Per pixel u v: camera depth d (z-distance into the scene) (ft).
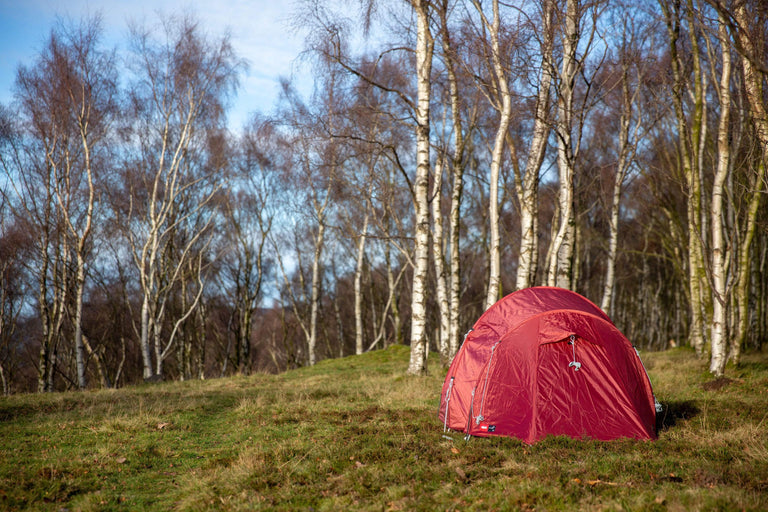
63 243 78.43
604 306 67.62
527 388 25.73
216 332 125.29
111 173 81.56
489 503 16.19
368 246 116.06
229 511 16.40
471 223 108.17
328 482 19.16
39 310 96.32
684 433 25.03
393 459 21.56
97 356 84.17
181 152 82.17
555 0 40.55
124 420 30.66
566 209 45.44
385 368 66.03
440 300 57.21
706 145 62.85
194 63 76.38
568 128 44.42
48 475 20.24
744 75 35.58
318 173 70.23
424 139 48.65
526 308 28.02
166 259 93.04
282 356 148.46
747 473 17.79
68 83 67.67
